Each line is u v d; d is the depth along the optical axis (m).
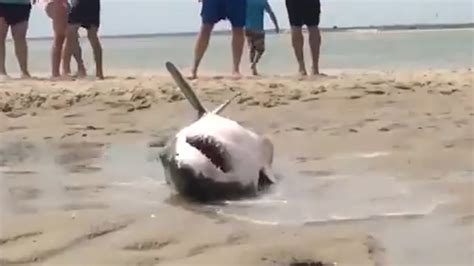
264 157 3.45
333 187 3.40
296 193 3.30
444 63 13.18
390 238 2.55
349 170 3.72
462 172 3.59
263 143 3.47
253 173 3.29
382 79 7.14
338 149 4.21
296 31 7.94
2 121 5.32
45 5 7.91
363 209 2.98
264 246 2.44
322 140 4.45
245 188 3.23
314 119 5.12
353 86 6.47
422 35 37.75
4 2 7.68
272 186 3.43
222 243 2.51
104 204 3.11
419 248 2.42
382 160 3.89
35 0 7.91
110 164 4.02
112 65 14.20
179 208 3.04
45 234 2.59
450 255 2.34
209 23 7.39
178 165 3.17
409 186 3.36
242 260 2.30
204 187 3.13
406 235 2.58
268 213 2.96
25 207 3.04
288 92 6.14
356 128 4.77
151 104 5.81
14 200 3.17
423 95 5.99
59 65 8.01
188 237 2.58
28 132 4.95
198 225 2.76
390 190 3.30
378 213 2.91
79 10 7.88
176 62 15.01
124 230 2.67
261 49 8.91
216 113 3.66
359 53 18.12
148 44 36.78
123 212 2.95
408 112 5.27
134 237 2.57
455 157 3.89
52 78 7.77
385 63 13.48
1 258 2.32
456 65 12.44
